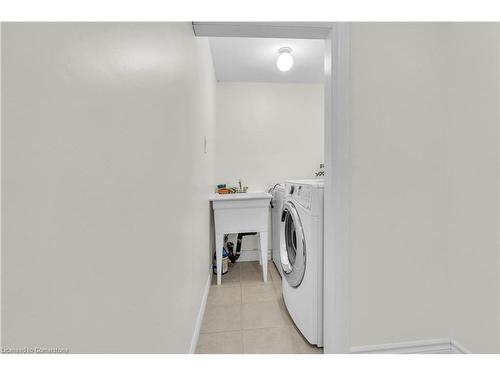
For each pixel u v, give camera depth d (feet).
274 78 9.60
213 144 8.77
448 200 4.27
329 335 4.19
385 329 4.23
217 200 7.40
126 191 1.83
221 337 4.99
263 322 5.52
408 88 4.16
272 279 7.96
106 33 1.59
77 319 1.32
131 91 1.92
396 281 4.23
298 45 7.29
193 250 4.55
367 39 4.04
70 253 1.27
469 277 3.96
